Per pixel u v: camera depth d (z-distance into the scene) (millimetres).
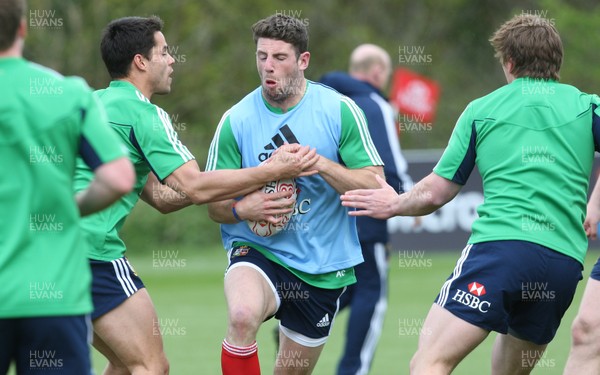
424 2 97125
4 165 13547
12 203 13539
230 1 82312
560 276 17828
